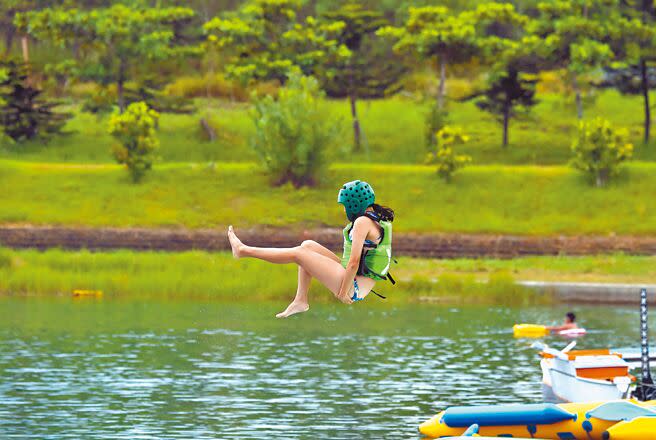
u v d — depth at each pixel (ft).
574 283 512.22
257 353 333.01
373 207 119.14
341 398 258.37
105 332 377.91
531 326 390.42
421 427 206.59
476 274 599.16
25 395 259.60
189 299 492.95
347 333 384.68
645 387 233.35
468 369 306.14
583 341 370.53
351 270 114.83
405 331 391.86
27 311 437.58
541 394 268.21
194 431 220.43
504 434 200.34
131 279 507.30
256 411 241.76
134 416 235.61
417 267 622.95
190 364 309.83
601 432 196.65
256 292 494.18
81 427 223.71
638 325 420.77
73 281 507.71
